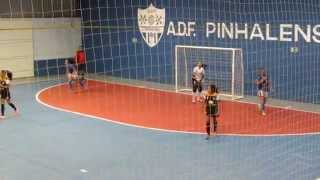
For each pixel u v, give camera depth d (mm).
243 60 19219
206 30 20312
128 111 16391
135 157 11055
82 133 13398
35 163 10664
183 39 21172
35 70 24703
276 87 18375
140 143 12289
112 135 13141
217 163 10492
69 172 10031
